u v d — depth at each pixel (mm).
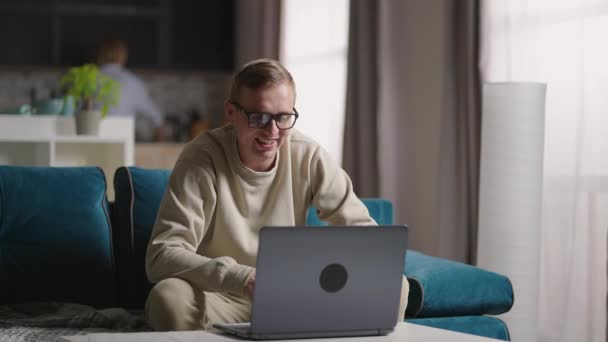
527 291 3268
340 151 5984
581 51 3842
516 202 3258
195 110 8125
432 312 2885
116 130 4902
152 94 8062
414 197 5082
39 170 2881
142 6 7777
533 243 3279
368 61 5129
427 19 4984
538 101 3273
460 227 4355
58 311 2643
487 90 3318
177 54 7879
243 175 2389
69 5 7613
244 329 1865
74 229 2812
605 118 3754
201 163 2359
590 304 3793
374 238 1895
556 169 3943
